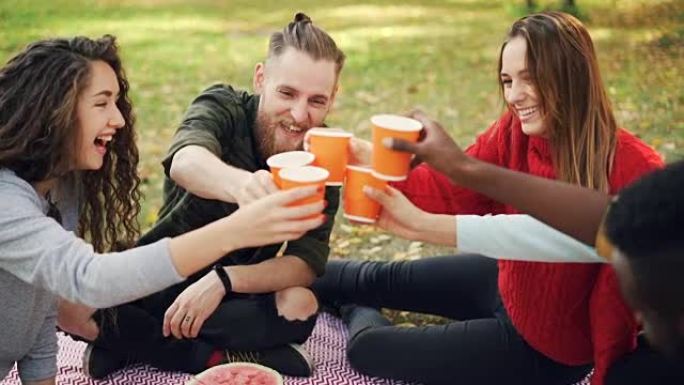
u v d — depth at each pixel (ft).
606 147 8.02
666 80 22.91
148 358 9.70
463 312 10.43
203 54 27.96
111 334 9.37
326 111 9.00
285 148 9.09
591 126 7.99
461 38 30.14
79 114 7.26
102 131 7.45
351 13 35.40
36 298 7.72
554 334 8.77
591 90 7.95
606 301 8.12
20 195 7.06
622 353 8.34
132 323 9.37
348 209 6.97
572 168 8.07
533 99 8.13
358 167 6.85
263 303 9.47
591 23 30.45
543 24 8.00
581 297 8.52
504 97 8.50
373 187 6.77
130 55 27.50
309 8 36.50
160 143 18.86
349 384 9.61
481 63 26.30
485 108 21.43
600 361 8.32
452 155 6.34
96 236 8.62
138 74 25.12
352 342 9.83
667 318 4.26
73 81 7.12
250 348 9.53
